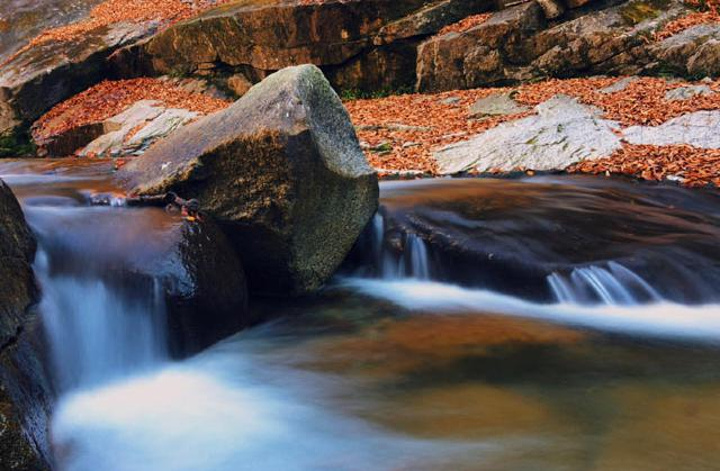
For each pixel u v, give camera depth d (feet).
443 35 45.83
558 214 21.47
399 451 10.55
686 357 13.79
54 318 12.45
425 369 13.70
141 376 13.74
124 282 13.92
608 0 43.78
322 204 17.16
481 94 42.22
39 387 10.74
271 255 17.11
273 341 15.55
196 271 14.89
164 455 10.80
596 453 10.08
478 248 18.78
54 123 52.03
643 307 16.67
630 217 21.59
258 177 16.06
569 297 17.08
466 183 26.55
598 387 12.48
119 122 47.75
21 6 71.41
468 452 10.35
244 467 10.42
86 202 18.04
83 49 56.90
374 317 16.89
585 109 34.73
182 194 17.13
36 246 13.56
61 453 10.59
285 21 48.52
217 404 12.53
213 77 53.78
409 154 33.45
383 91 48.60
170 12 61.62
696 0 42.42
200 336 14.84
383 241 20.51
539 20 44.06
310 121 16.51
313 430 11.46
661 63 39.70
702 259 17.83
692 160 27.45
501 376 13.20
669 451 10.05
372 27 47.65
